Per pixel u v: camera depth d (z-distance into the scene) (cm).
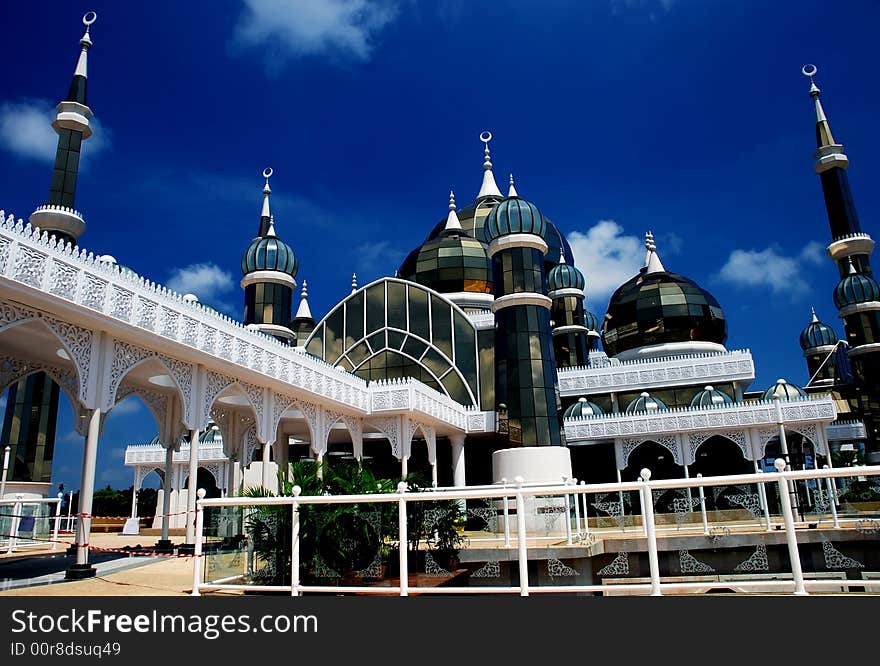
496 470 2895
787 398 3419
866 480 1095
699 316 4284
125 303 1573
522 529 874
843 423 4172
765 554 912
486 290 4403
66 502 5062
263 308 3938
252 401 2144
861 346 3997
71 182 2902
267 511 1071
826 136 4472
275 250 4038
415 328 3762
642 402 3544
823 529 1201
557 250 5184
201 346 1834
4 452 2920
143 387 2238
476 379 3588
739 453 3781
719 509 1551
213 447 3722
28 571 1509
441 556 1095
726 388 3744
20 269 1302
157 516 3653
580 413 3603
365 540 997
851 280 4119
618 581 1013
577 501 1533
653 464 3850
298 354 2327
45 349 1836
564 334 4541
